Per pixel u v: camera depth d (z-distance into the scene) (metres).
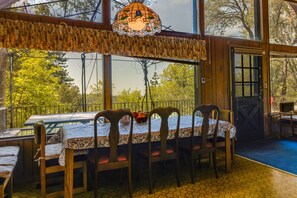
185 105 4.78
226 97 4.89
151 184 2.79
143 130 2.87
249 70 5.30
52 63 3.79
